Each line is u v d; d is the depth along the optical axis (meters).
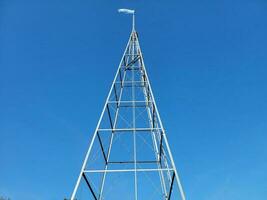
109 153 31.55
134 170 28.31
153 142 32.16
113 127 32.09
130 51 37.84
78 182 26.03
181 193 25.39
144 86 34.75
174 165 26.97
